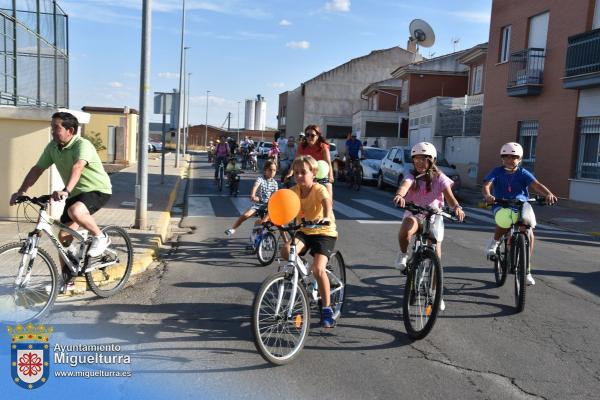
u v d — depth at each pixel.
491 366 4.52
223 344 4.86
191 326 5.29
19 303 5.04
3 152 9.44
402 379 4.24
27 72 10.05
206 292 6.46
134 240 8.72
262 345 4.29
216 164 19.69
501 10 22.20
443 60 38.00
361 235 10.52
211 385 4.07
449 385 4.16
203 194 17.64
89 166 5.67
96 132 30.30
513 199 6.48
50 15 10.87
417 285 5.16
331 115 59.19
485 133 23.25
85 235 5.82
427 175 5.58
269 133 83.50
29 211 9.49
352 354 4.70
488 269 7.97
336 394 3.97
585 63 16.88
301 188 4.88
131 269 6.58
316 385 4.10
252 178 24.89
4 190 9.50
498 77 22.30
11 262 4.93
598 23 16.97
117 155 29.81
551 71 18.91
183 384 4.08
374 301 6.29
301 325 4.56
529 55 19.62
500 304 6.25
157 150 58.50
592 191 16.83
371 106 50.53
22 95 9.88
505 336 5.22
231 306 5.95
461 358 4.67
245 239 9.93
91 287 5.93
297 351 4.54
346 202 16.27
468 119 26.08
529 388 4.14
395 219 12.83
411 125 33.72
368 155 25.00
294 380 4.18
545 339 5.16
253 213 8.35
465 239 10.49
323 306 4.85
